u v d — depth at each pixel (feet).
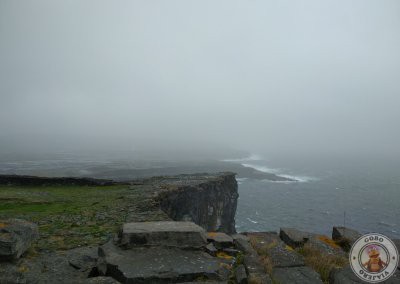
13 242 24.29
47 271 24.02
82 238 33.81
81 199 61.72
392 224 208.03
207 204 100.73
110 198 62.39
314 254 28.19
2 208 52.90
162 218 44.27
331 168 586.45
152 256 25.12
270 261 25.66
